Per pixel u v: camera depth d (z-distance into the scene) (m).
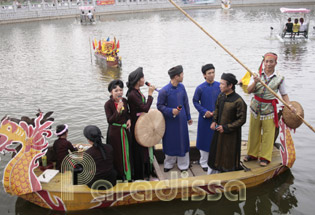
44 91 11.36
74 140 6.80
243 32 27.12
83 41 26.30
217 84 4.93
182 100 4.81
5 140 4.12
